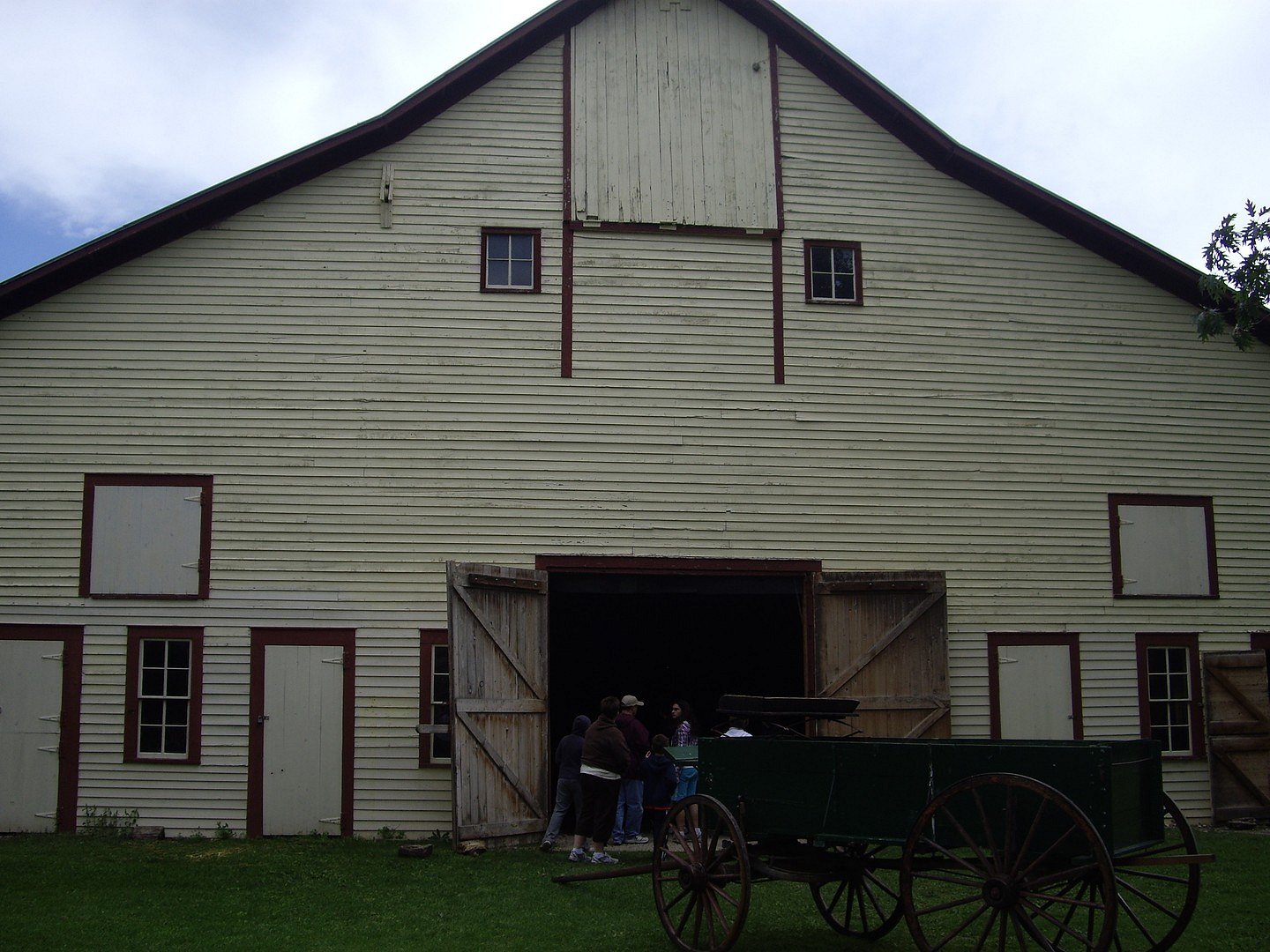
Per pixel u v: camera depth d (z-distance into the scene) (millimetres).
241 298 14375
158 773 13734
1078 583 15250
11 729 13727
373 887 10938
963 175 15641
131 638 13898
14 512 13969
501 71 15047
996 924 9727
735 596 20906
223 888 10875
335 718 13914
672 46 15383
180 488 14094
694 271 14945
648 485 14500
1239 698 15297
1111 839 7023
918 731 14219
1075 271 15789
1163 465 15672
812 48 15344
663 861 8898
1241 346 13859
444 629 14086
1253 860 12625
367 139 14625
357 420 14297
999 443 15281
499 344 14555
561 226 14812
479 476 14320
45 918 9586
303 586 14039
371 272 14531
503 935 9148
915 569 14672
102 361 14188
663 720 21000
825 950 8719
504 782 13133
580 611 21672
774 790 8477
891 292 15305
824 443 14883
